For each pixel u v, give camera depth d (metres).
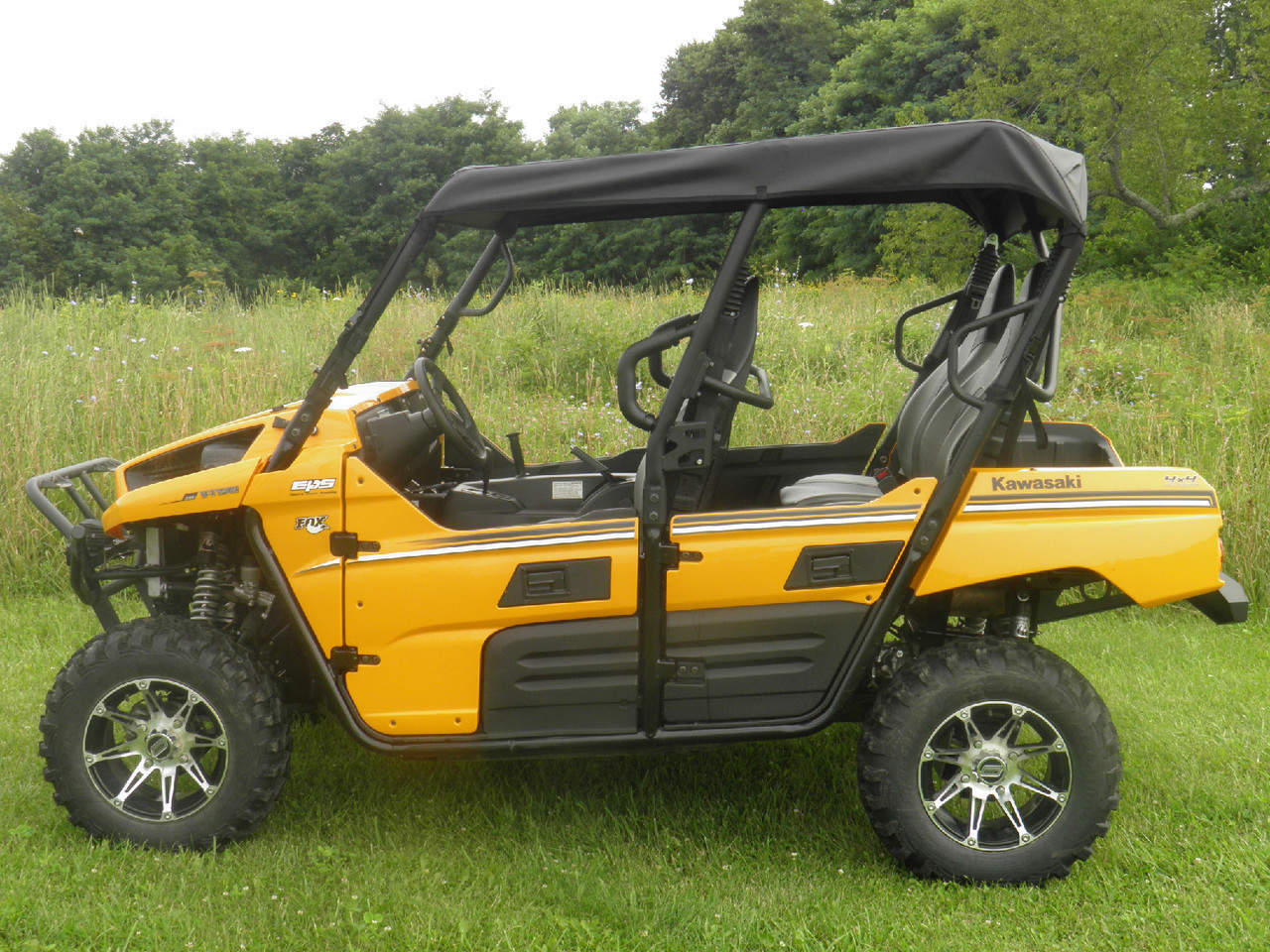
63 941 2.29
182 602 3.12
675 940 2.33
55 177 47.97
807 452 3.45
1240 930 2.30
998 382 2.46
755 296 2.73
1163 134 18.03
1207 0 18.05
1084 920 2.38
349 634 2.62
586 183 2.46
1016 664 2.50
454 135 52.91
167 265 46.09
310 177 58.28
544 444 5.93
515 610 2.56
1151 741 3.33
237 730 2.63
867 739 2.54
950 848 2.53
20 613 4.67
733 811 2.96
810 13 34.84
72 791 2.66
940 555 2.50
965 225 13.84
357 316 2.56
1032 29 17.77
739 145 2.41
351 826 2.87
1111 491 2.54
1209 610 2.62
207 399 6.04
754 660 2.55
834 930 2.36
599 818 2.92
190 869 2.57
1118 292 12.11
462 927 2.31
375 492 2.58
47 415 5.54
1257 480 4.99
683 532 2.51
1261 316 10.62
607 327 7.88
